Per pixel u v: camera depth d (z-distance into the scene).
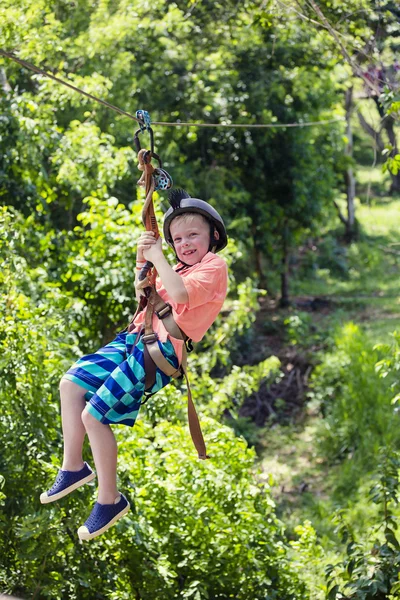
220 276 3.67
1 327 6.95
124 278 9.93
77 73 13.34
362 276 25.66
